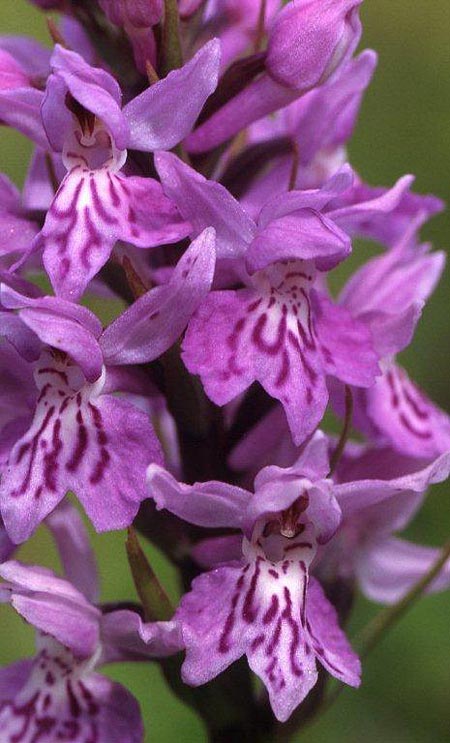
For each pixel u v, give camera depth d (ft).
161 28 0.42
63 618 0.43
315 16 0.42
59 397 0.41
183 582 0.44
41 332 0.40
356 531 0.48
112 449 0.40
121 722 0.43
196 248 0.40
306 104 0.45
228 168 0.44
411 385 0.46
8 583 0.43
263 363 0.40
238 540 0.42
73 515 0.46
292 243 0.41
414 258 0.48
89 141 0.41
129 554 0.41
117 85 0.41
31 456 0.40
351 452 0.47
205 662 0.40
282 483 0.41
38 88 0.43
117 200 0.40
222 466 0.43
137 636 0.43
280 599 0.41
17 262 0.41
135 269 0.42
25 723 0.43
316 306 0.42
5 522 0.40
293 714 0.44
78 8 0.43
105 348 0.41
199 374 0.40
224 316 0.41
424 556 0.49
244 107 0.43
